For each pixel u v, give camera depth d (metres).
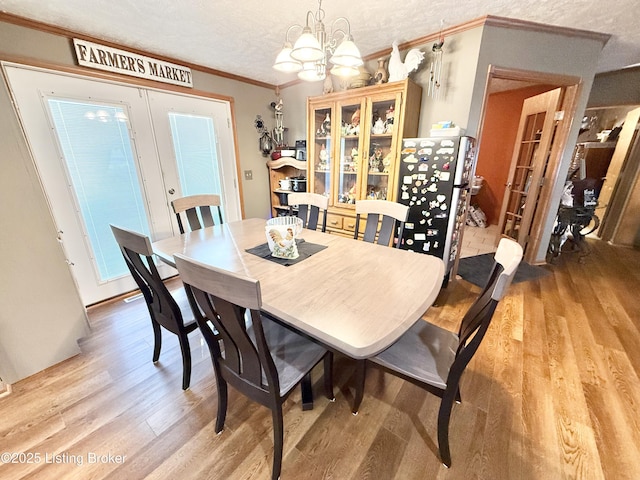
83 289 2.42
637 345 1.90
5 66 1.86
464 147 2.25
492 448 1.24
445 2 1.91
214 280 0.85
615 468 1.16
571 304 2.41
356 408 1.40
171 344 1.95
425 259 1.54
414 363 1.18
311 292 1.17
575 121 2.76
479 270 3.12
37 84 2.00
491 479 1.13
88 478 1.13
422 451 1.24
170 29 2.12
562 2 1.89
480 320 1.02
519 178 3.64
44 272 1.66
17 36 1.88
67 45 2.09
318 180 3.34
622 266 3.23
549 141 2.98
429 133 2.69
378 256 1.59
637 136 3.78
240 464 1.19
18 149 1.51
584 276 2.96
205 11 1.89
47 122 2.07
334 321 0.97
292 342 1.30
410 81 2.41
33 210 1.58
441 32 2.35
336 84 3.17
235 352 1.07
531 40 2.32
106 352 1.87
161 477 1.14
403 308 1.05
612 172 4.20
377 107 2.72
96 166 2.37
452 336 1.34
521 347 1.88
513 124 4.57
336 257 1.57
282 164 3.71
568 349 1.86
